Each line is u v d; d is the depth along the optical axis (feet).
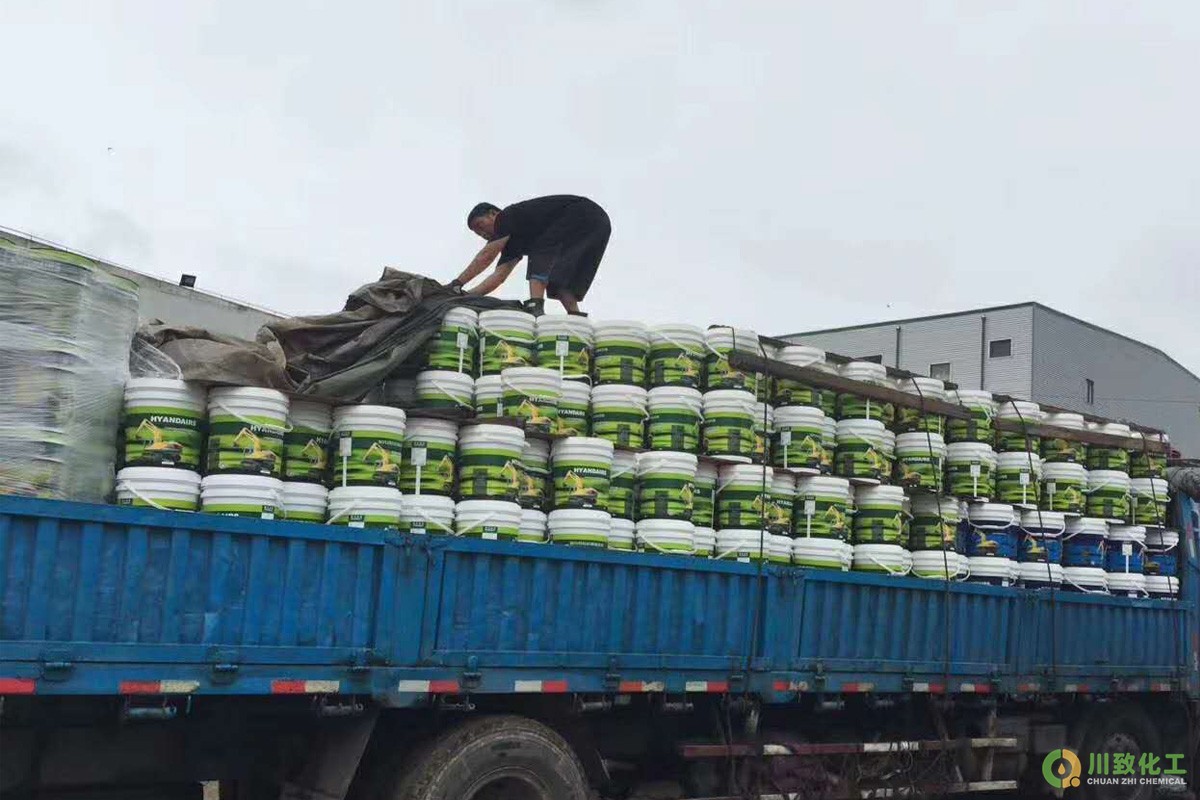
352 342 19.58
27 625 13.25
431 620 16.96
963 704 26.07
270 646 15.24
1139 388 137.59
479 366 20.85
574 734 19.43
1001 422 27.84
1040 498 28.81
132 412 16.12
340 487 17.43
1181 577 32.37
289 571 15.58
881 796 24.48
